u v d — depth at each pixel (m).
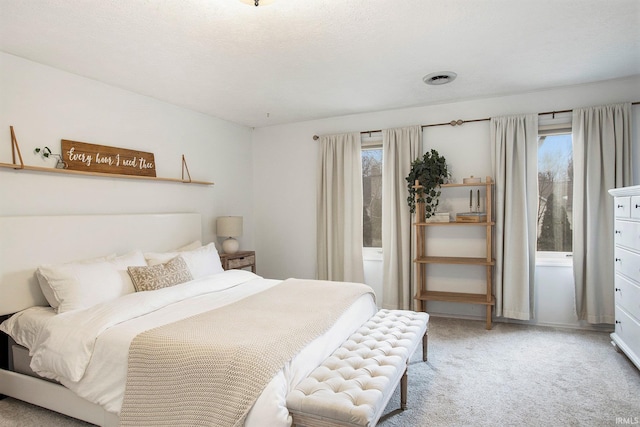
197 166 4.37
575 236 3.64
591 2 2.15
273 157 5.22
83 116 3.17
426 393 2.48
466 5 2.17
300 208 5.06
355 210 4.64
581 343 3.35
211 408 1.63
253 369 1.64
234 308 2.48
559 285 3.81
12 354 2.58
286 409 1.60
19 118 2.73
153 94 3.71
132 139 3.59
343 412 1.51
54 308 2.61
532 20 2.35
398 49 2.75
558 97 3.75
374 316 2.86
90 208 3.18
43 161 2.87
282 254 5.19
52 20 2.25
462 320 4.14
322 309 2.44
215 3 2.09
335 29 2.43
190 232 4.06
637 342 2.67
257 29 2.41
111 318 2.25
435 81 3.45
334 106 4.28
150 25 2.33
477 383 2.62
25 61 2.78
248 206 5.25
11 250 2.57
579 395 2.43
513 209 3.87
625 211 2.88
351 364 1.95
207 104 4.10
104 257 3.09
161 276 2.95
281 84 3.49
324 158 4.80
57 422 2.24
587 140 3.58
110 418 2.04
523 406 2.30
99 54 2.74
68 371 2.05
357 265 4.62
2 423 2.23
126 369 1.96
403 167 4.36
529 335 3.60
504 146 3.89
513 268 3.85
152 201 3.76
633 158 3.48
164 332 2.01
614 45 2.73
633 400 2.35
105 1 2.05
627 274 2.85
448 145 4.23
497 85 3.61
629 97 3.50
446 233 4.29
